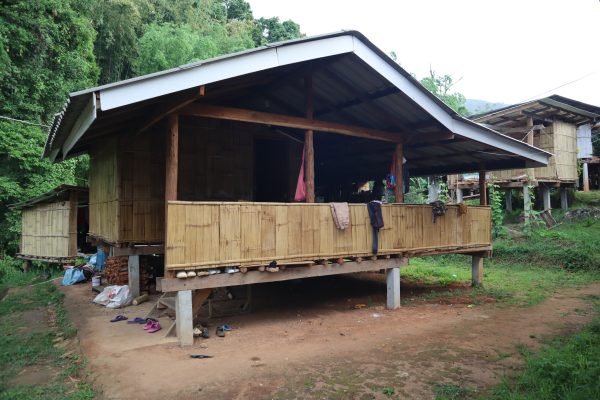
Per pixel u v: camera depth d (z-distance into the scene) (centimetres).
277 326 679
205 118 876
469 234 982
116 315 754
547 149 1680
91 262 1247
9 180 1575
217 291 766
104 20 2122
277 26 3297
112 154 855
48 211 1494
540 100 1570
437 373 467
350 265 759
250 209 636
